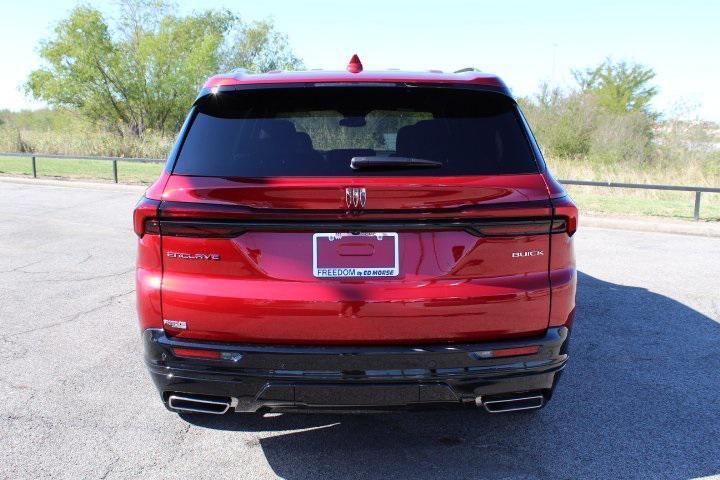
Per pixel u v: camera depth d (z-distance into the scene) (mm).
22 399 3559
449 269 2408
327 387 2400
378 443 3084
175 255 2447
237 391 2459
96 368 4023
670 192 13125
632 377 3904
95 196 13086
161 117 33031
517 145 2605
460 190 2373
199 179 2449
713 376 3920
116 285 6102
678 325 4910
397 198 2346
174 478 2770
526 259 2463
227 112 2695
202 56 31844
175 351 2469
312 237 2385
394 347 2395
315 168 2451
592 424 3277
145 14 32250
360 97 2725
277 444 3078
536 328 2498
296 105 2713
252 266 2402
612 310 5305
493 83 2750
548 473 2799
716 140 18141
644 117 20922
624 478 2756
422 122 2668
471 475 2783
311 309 2371
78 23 29203
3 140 23062
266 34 40031
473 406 2551
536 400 2623
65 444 3059
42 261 7137
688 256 7445
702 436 3146
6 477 2754
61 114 32875
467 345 2420
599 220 9578
